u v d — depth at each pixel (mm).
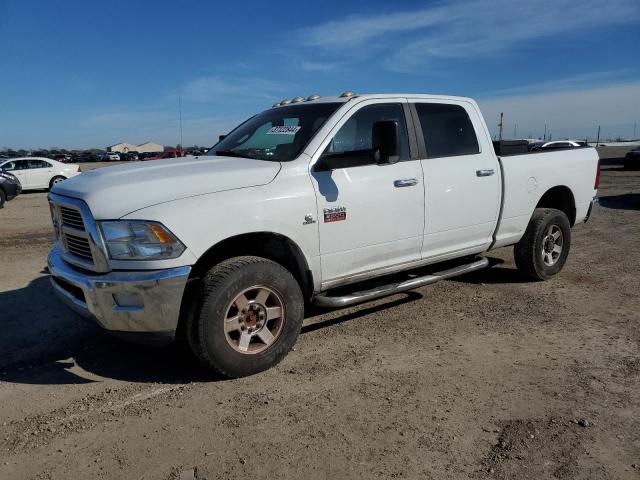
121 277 3492
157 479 2738
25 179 22016
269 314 3959
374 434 3117
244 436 3117
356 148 4586
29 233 10750
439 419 3273
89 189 3730
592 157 6719
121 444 3062
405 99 4980
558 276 6598
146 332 3578
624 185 18453
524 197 5828
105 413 3424
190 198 3646
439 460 2861
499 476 2723
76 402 3582
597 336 4605
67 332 4879
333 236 4289
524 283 6297
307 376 3900
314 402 3508
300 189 4078
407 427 3186
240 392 3668
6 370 4113
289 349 4086
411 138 4902
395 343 4516
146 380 3900
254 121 5359
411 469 2787
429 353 4293
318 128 4406
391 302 5664
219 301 3664
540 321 4996
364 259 4559
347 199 4336
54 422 3326
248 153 4680
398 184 4660
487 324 4941
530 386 3691
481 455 2902
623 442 3010
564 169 6277
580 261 7395
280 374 3941
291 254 4199
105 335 4789
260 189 3908
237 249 4195
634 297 5699
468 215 5285
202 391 3695
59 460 2922
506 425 3197
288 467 2816
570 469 2771
